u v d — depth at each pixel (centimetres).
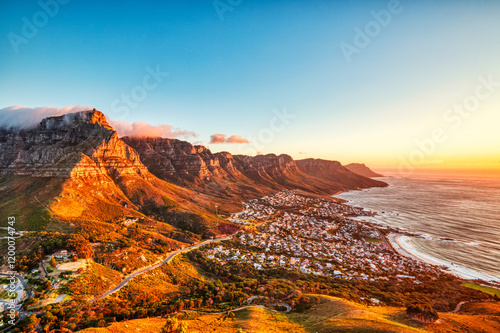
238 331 6538
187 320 7850
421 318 7638
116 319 7688
